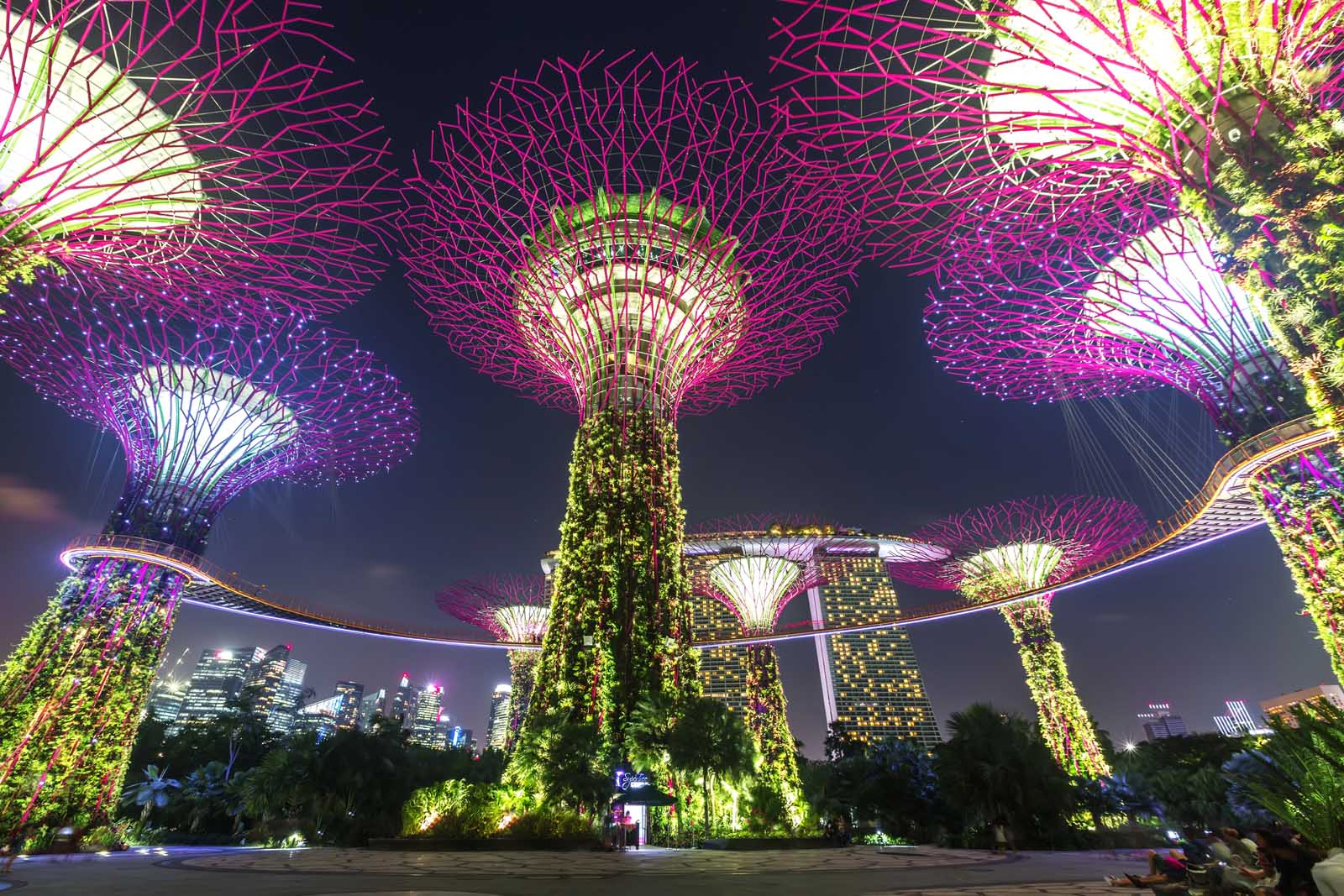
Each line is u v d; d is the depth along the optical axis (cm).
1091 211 1777
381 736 3288
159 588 3294
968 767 2966
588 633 2811
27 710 2845
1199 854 1066
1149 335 2531
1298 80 1188
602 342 3303
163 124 1474
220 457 3506
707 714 2552
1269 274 1186
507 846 2164
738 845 2456
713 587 5784
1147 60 1401
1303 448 2314
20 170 1622
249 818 4334
